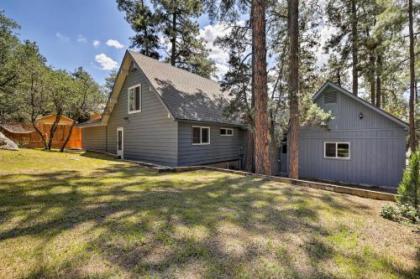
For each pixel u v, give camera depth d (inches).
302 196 189.3
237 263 88.4
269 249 100.1
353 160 407.8
